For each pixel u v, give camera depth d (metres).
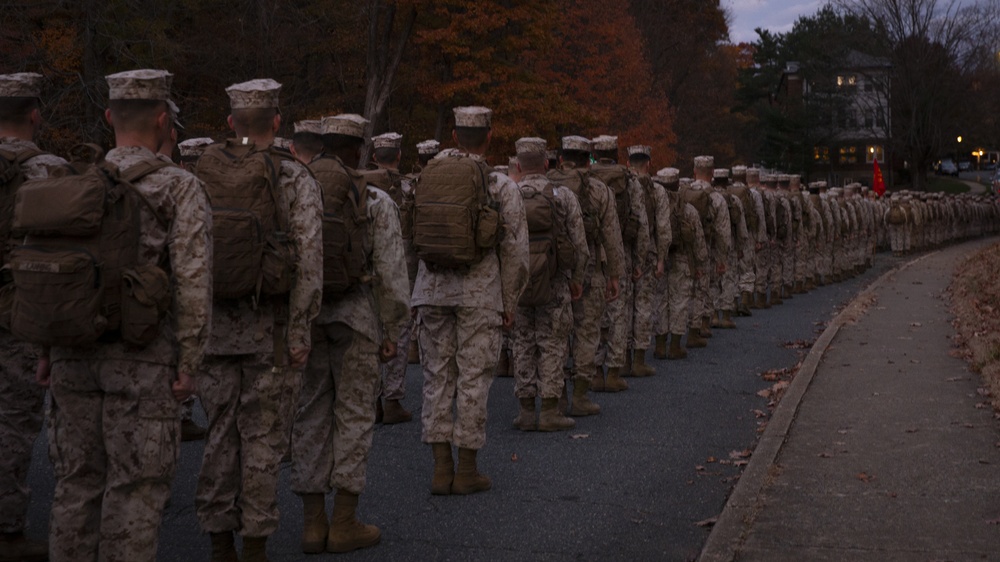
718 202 11.90
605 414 7.98
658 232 9.48
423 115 39.25
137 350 3.54
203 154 4.19
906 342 10.92
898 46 75.31
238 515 4.28
